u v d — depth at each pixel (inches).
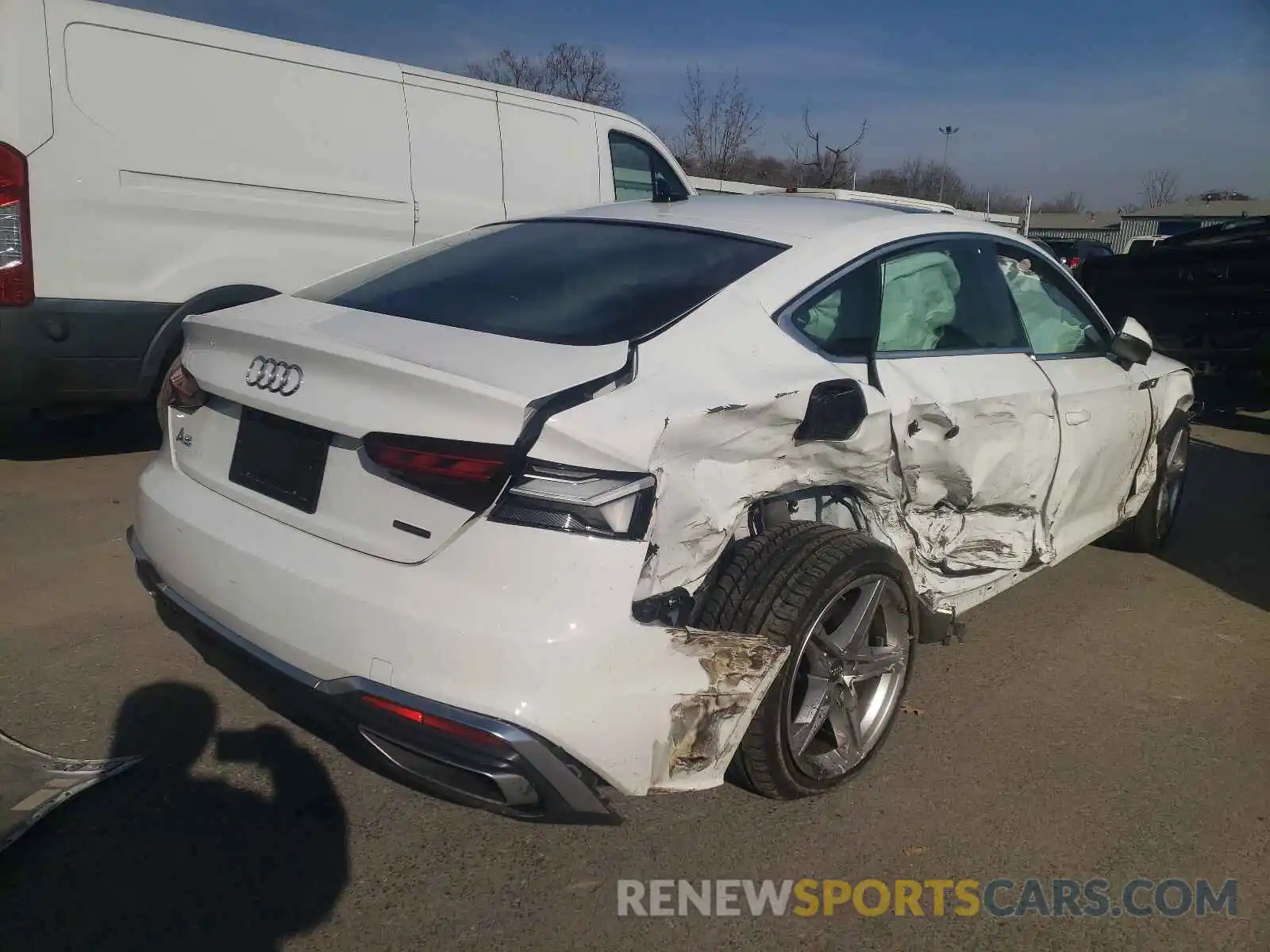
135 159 203.8
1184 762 130.9
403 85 249.1
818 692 112.0
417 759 86.7
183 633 109.7
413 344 97.5
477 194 266.7
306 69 230.1
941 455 125.3
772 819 113.4
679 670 91.0
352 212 239.9
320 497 95.0
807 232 124.9
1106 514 181.9
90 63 197.3
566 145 289.4
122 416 254.8
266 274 226.2
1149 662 161.9
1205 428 388.8
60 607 153.7
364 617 87.1
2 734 118.3
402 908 96.0
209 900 95.0
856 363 116.8
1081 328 172.4
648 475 89.3
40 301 195.0
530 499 85.3
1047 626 174.4
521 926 94.6
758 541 110.3
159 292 209.9
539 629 83.6
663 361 97.7
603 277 114.9
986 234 151.4
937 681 150.6
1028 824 115.3
